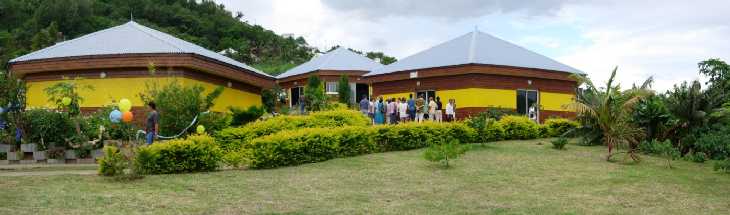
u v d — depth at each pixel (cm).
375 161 1377
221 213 815
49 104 2064
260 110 1906
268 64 6794
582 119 1817
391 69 2817
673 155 1532
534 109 2616
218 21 7894
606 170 1280
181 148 1175
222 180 1087
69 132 1498
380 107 2409
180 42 2423
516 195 988
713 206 926
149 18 7344
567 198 967
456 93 2556
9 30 6128
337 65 3459
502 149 1652
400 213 838
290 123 1709
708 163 1480
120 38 2259
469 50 2680
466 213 845
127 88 2073
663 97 1780
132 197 899
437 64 2636
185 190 977
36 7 6781
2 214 753
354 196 964
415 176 1170
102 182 1028
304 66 3684
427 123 1727
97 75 2098
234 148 1547
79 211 792
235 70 2412
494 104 2525
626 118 1691
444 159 1401
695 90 1681
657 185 1098
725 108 1667
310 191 1002
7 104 1484
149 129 1517
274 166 1287
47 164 1423
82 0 6719
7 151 1454
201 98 1736
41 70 2112
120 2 7462
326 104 2484
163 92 1680
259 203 889
